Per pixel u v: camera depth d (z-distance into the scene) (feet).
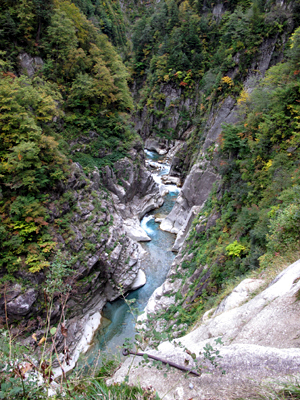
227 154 75.66
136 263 89.97
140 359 15.70
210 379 11.87
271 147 56.75
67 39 96.48
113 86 115.14
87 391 11.83
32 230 62.95
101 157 110.01
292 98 53.72
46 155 74.49
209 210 82.07
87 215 84.79
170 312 64.54
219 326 21.59
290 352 11.84
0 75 75.97
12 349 11.90
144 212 131.44
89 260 76.18
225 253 53.26
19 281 60.03
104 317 79.66
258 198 54.34
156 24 233.76
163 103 210.59
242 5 160.35
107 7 278.87
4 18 87.10
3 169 64.75
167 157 199.11
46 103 79.20
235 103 108.99
